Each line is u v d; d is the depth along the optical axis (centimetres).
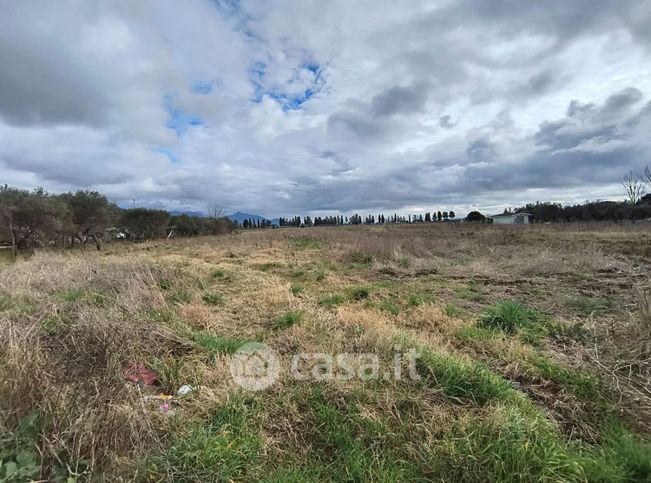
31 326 344
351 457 214
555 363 330
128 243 2081
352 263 996
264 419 251
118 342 323
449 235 1895
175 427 230
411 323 463
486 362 344
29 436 187
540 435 221
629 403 272
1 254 1388
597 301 548
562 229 2142
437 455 214
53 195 1580
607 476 193
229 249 1364
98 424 202
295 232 2531
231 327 455
